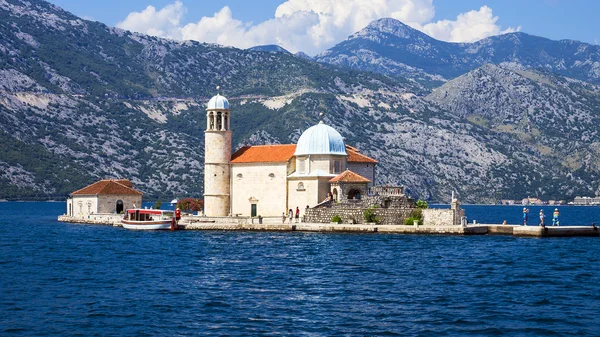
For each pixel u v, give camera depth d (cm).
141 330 5122
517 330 5119
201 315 5550
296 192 14062
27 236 12769
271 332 5066
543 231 11350
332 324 5275
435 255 9012
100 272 7700
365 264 8225
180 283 6956
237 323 5309
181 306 5853
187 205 17325
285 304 5938
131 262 8538
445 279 7144
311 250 9656
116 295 6316
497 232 11881
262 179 14488
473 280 7081
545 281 7019
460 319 5416
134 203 17425
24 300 6094
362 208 12694
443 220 12150
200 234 12544
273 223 12888
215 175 14850
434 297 6219
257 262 8469
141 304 5928
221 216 14800
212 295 6316
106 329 5153
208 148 14900
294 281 7062
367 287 6712
